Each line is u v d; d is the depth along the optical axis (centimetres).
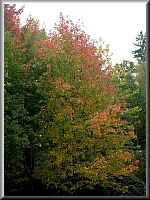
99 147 1366
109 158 1365
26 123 1499
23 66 1468
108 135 1378
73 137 1338
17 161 1570
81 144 1352
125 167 1396
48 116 1415
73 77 1384
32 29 1659
